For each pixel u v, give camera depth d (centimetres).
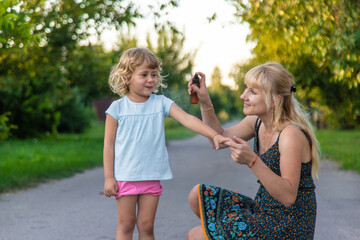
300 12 809
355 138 1928
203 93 332
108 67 1714
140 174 317
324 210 570
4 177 796
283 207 273
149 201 324
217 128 339
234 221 276
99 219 534
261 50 1135
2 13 562
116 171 321
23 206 611
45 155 1229
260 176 259
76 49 1544
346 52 788
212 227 277
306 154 277
